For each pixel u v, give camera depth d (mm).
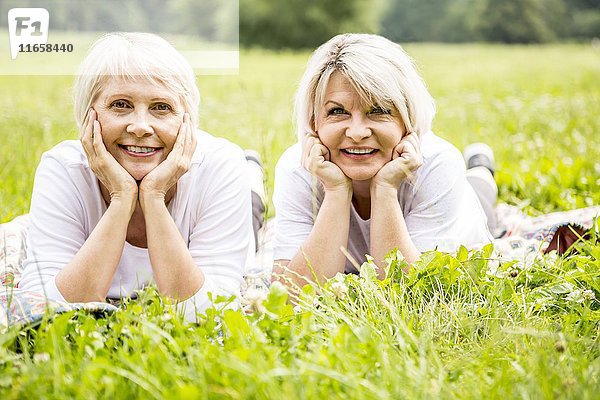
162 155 3408
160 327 2824
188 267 3344
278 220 3943
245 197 3629
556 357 2639
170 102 3348
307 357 2492
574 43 51094
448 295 3258
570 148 7371
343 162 3654
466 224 4105
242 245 3580
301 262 3691
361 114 3566
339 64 3545
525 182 5898
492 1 52781
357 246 3961
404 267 3494
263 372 2336
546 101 12188
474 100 13172
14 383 2473
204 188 3588
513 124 9359
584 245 3721
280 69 24203
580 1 54281
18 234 4230
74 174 3521
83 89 3367
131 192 3350
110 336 2785
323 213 3691
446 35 53844
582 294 3193
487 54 32656
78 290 3283
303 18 43812
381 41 3635
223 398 2328
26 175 6305
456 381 2539
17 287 3635
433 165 3855
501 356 2723
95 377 2438
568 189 5660
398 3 54094
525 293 3232
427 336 2828
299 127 3766
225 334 2869
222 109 11141
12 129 8562
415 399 2322
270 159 6477
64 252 3453
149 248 3342
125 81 3293
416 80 3652
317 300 3121
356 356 2555
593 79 17406
